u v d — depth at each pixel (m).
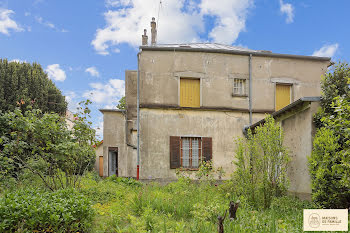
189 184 9.18
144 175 10.94
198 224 4.64
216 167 11.41
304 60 12.91
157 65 11.71
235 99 12.12
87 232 4.43
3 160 6.30
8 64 15.43
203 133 11.62
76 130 7.03
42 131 6.26
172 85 11.69
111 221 4.84
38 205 4.25
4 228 3.79
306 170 7.54
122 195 7.04
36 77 15.86
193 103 11.92
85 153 7.05
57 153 6.38
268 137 6.79
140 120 11.27
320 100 7.46
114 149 14.68
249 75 12.38
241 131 11.95
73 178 7.24
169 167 11.14
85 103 7.16
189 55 11.99
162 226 4.51
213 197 6.79
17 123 6.12
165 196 6.94
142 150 11.09
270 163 6.81
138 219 4.87
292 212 5.98
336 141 6.12
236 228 4.27
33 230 3.95
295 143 8.22
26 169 6.98
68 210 4.33
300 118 8.00
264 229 4.32
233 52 12.24
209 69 12.08
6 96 14.57
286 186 7.07
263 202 6.47
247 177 6.71
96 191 6.89
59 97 17.02
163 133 11.34
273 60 12.66
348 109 4.51
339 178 5.81
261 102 12.30
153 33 15.13
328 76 7.50
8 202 4.16
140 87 11.47
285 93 12.77
